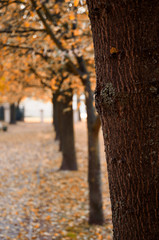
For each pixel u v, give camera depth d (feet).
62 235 18.94
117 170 5.63
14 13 17.43
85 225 20.86
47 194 28.76
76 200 26.78
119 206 5.72
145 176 5.33
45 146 60.54
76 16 16.84
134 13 5.02
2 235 18.56
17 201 26.68
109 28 5.33
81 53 16.78
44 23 15.93
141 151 5.30
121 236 5.77
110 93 5.44
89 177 21.22
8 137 78.18
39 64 23.75
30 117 172.45
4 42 18.12
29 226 20.52
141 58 5.10
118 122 5.46
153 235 5.39
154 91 5.09
